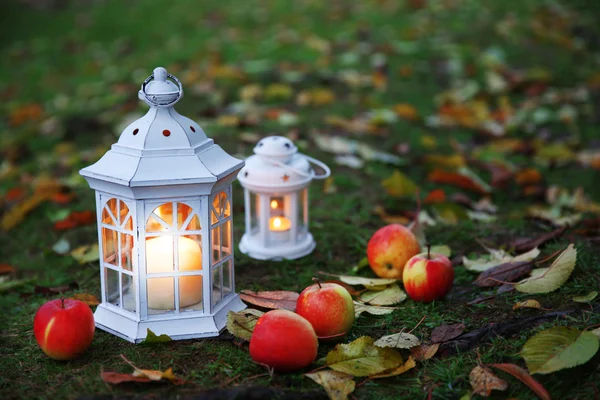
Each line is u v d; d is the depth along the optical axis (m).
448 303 1.45
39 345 1.32
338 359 1.28
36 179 2.14
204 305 1.37
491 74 2.74
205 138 1.37
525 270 1.48
